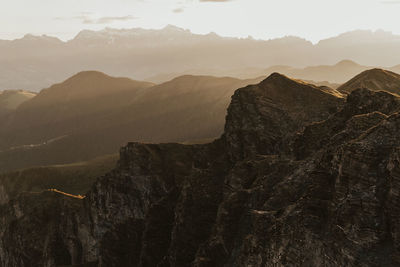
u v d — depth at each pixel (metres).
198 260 53.81
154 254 77.81
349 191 37.75
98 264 101.44
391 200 34.34
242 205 57.00
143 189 103.69
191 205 72.12
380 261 32.50
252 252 43.56
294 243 39.00
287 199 47.78
